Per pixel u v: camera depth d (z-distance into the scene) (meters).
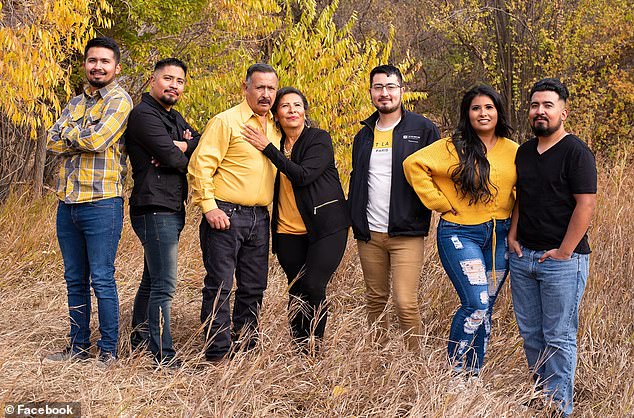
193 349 4.32
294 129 4.23
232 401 3.47
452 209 4.09
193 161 4.04
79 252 4.09
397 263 4.25
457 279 4.09
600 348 4.70
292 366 3.86
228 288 4.09
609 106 13.48
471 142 4.00
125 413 3.38
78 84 7.43
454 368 3.98
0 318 4.59
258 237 4.19
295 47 7.03
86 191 3.93
